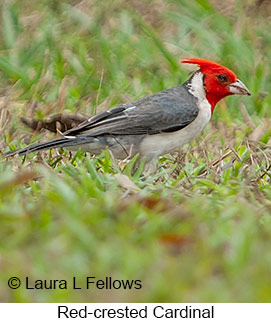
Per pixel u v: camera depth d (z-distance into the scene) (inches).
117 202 371.2
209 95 490.3
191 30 695.1
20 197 386.3
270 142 536.4
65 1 725.3
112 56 645.9
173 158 505.4
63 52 643.5
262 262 316.5
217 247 330.3
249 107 603.8
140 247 335.0
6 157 456.1
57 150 495.2
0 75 629.9
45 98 594.9
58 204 365.7
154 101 474.9
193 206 373.4
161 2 727.1
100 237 341.1
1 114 547.2
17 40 671.1
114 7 711.1
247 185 423.2
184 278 307.9
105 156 454.9
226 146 526.9
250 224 334.6
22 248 334.0
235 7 721.6
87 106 581.0
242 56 652.7
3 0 702.5
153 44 660.7
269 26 702.5
